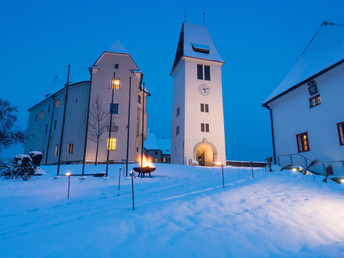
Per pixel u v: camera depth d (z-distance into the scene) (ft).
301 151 69.10
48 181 51.90
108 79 111.86
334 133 59.16
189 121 123.03
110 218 23.04
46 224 23.58
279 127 78.79
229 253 16.16
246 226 20.86
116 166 82.89
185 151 118.73
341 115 57.72
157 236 18.62
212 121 126.11
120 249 16.53
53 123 124.77
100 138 104.83
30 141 146.41
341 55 58.03
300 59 81.00
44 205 33.88
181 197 32.01
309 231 20.13
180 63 137.28
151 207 26.71
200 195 31.96
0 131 94.63
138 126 125.90
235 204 27.68
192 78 129.59
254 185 39.11
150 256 15.57
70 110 115.44
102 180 54.39
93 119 105.91
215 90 131.54
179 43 150.41
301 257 15.46
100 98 108.78
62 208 31.76
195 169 77.46
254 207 26.40
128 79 114.01
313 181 42.60
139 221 22.04
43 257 15.51
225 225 21.07
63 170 75.66
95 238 18.39
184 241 17.69
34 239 18.51
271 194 32.48
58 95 127.54
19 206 33.06
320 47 73.77
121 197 37.65
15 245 17.44
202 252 16.20
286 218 22.90
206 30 151.23
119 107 109.81
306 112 68.13
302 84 68.08
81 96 114.73
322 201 28.53
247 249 16.79
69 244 17.39
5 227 23.54
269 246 17.43
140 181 53.88
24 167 55.72
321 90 63.41
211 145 122.42
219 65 136.26
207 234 18.97
